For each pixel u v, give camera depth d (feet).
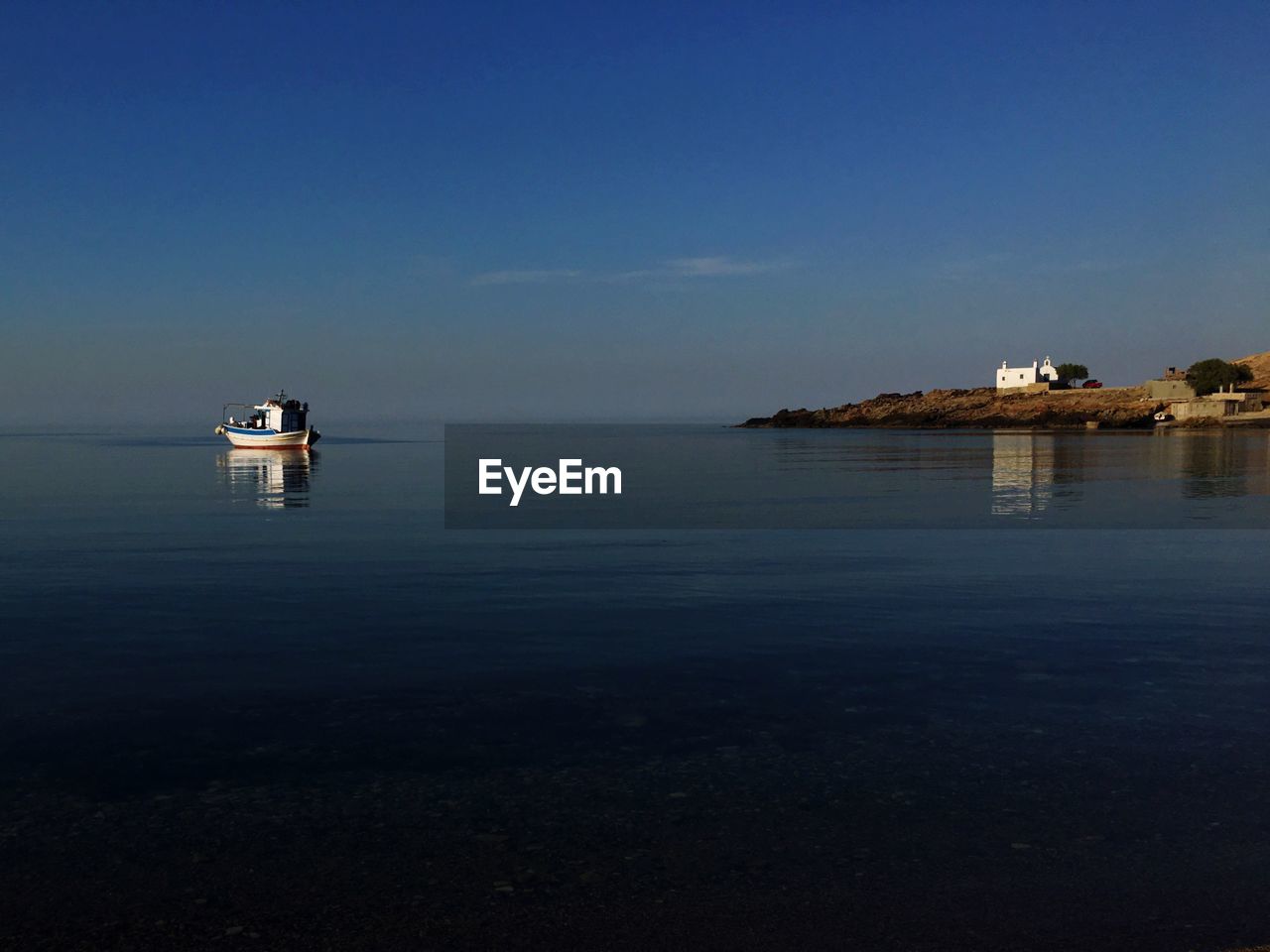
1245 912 16.80
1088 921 16.52
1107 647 36.78
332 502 118.73
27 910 17.03
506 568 60.03
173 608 45.55
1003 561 62.69
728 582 53.93
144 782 22.88
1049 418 583.17
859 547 71.00
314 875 18.31
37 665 34.09
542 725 27.12
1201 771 23.18
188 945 15.92
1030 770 23.36
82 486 149.89
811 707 28.73
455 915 16.81
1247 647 36.65
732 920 16.61
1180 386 556.10
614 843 19.56
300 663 34.42
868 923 16.49
